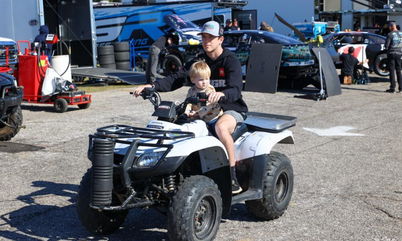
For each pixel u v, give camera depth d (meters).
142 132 4.55
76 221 5.45
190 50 17.33
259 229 5.20
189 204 4.26
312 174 7.16
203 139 4.50
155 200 4.52
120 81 17.81
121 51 20.22
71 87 12.09
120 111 12.00
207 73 4.82
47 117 11.41
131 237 5.01
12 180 6.87
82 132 9.77
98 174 4.22
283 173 5.41
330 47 19.03
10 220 5.46
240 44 16.42
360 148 8.69
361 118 11.49
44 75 12.23
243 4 23.92
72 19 20.38
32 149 8.51
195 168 4.86
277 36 16.06
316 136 9.61
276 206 5.30
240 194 5.01
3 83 8.52
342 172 7.26
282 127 5.32
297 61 15.43
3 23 17.83
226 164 4.74
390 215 5.60
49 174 7.15
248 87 15.60
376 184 6.71
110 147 4.23
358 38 19.52
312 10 28.45
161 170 4.25
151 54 16.00
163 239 4.96
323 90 14.32
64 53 21.20
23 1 17.30
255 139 5.14
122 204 4.29
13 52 13.08
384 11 29.12
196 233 4.43
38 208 5.83
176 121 4.86
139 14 22.23
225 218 5.52
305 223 5.37
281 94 15.17
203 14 22.05
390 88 15.87
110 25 22.67
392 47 15.67
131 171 4.29
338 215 5.60
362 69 18.30
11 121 8.96
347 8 30.73
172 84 5.14
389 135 9.71
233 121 4.88
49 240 4.94
